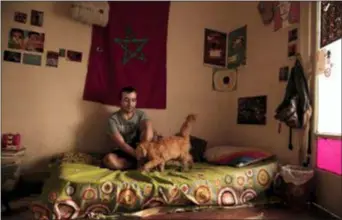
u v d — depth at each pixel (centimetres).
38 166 227
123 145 210
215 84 300
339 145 179
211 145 295
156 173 183
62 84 236
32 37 226
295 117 208
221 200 184
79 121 242
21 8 223
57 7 235
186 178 179
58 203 148
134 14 261
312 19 212
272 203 201
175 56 281
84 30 244
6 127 217
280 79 239
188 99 286
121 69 253
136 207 164
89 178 162
